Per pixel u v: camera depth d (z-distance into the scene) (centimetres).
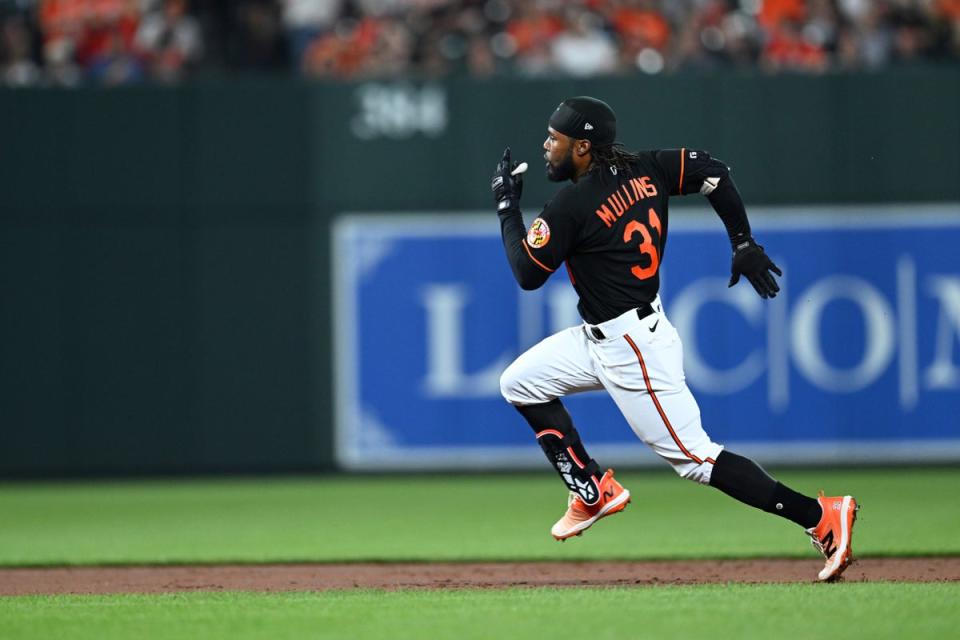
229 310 5291
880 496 4575
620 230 2262
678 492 4897
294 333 5306
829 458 5250
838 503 2325
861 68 5269
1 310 5262
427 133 5275
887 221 5272
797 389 5244
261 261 5294
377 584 2861
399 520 4225
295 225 5294
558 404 2447
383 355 5303
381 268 5297
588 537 3756
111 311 5281
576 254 2291
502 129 5266
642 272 2283
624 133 5250
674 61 5806
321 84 5278
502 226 2336
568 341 2391
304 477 5316
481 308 5275
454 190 5275
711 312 5228
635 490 4959
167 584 2942
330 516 4353
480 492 4972
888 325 5253
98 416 5291
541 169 5256
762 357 5234
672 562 3216
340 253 5294
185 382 5297
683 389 2320
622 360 2294
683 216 5209
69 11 5819
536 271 2269
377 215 5291
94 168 5262
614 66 5797
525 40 5794
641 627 1875
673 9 5847
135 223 5275
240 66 5825
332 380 5309
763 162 5266
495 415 5284
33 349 5275
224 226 5294
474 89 5272
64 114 5253
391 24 5812
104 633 1939
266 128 5278
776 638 1778
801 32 5822
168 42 5806
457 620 1977
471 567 3191
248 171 5281
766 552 3353
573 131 2272
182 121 5275
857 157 5269
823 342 5253
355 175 5294
